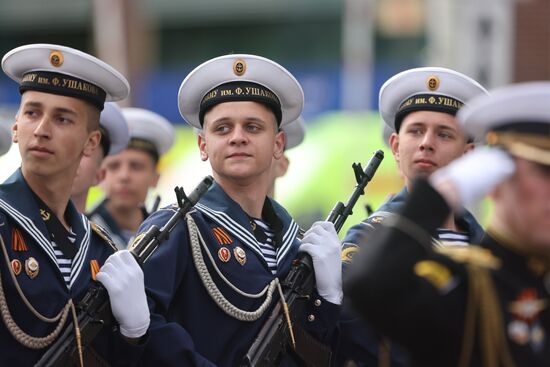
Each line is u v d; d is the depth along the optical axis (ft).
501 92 34.32
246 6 213.05
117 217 71.31
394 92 56.24
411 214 33.81
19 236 46.29
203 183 48.21
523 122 34.17
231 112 49.70
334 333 51.80
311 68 202.18
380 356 51.19
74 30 231.50
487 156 34.04
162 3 215.92
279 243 50.65
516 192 33.91
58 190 48.14
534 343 34.06
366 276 33.06
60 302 46.60
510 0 130.11
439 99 54.85
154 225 47.96
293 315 48.83
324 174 132.77
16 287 45.42
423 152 54.54
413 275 33.42
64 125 48.06
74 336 45.85
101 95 49.52
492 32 128.57
